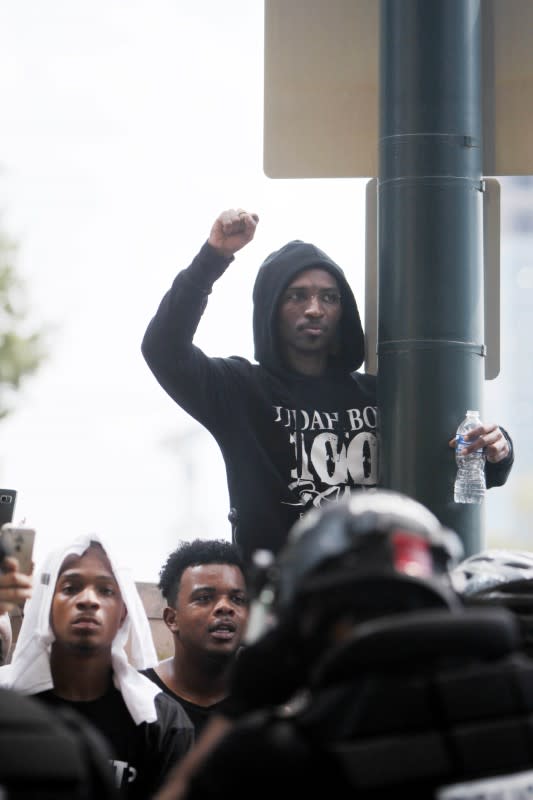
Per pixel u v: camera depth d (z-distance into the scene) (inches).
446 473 235.8
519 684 95.7
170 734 197.8
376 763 90.7
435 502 234.8
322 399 257.0
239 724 96.3
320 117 268.2
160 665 226.8
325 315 257.6
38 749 94.0
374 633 93.7
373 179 265.4
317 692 95.5
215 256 241.9
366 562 99.0
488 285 256.8
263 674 103.0
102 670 197.5
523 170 258.7
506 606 152.3
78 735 98.7
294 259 258.2
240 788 92.5
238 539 252.4
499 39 260.1
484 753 92.6
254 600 109.3
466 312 238.7
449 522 234.4
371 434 256.1
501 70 259.9
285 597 101.6
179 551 227.8
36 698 196.5
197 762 101.3
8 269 725.9
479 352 240.4
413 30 239.6
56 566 198.1
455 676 94.3
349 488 253.9
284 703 104.0
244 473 253.1
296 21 269.0
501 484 247.4
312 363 257.6
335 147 267.6
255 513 252.7
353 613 98.2
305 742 92.5
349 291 260.2
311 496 252.8
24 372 711.7
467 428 236.2
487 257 257.1
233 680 104.2
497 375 255.4
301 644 100.7
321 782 90.9
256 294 260.8
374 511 101.0
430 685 93.4
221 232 241.3
